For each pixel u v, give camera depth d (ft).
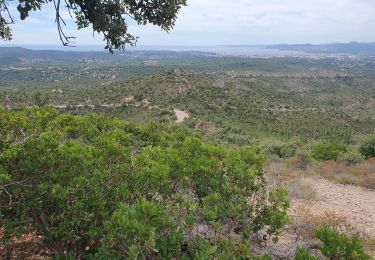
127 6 13.00
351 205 30.71
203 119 213.87
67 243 11.65
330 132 233.35
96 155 13.56
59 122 24.04
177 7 13.09
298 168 48.75
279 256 14.70
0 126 16.71
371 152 63.31
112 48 13.00
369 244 20.51
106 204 11.52
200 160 13.82
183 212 11.35
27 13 10.41
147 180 12.26
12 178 11.37
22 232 11.05
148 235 9.09
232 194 12.82
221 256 9.36
